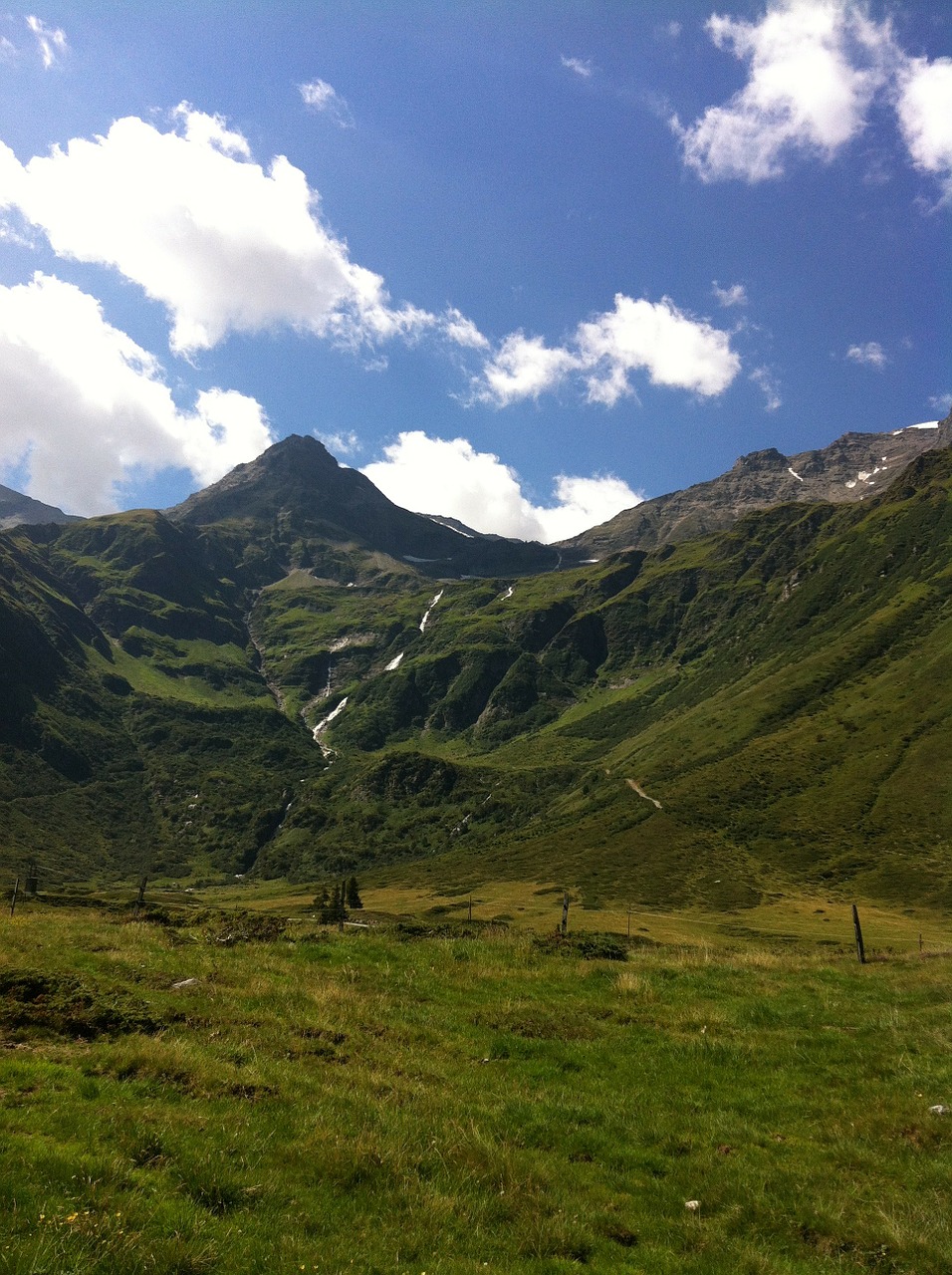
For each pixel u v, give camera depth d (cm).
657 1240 1072
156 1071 1322
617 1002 2134
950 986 2234
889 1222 1100
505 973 2350
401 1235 977
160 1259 827
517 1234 1034
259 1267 864
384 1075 1495
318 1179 1076
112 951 2112
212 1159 1053
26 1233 824
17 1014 1473
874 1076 1627
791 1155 1322
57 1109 1119
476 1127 1306
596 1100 1504
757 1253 1043
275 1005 1847
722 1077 1650
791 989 2308
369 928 3067
